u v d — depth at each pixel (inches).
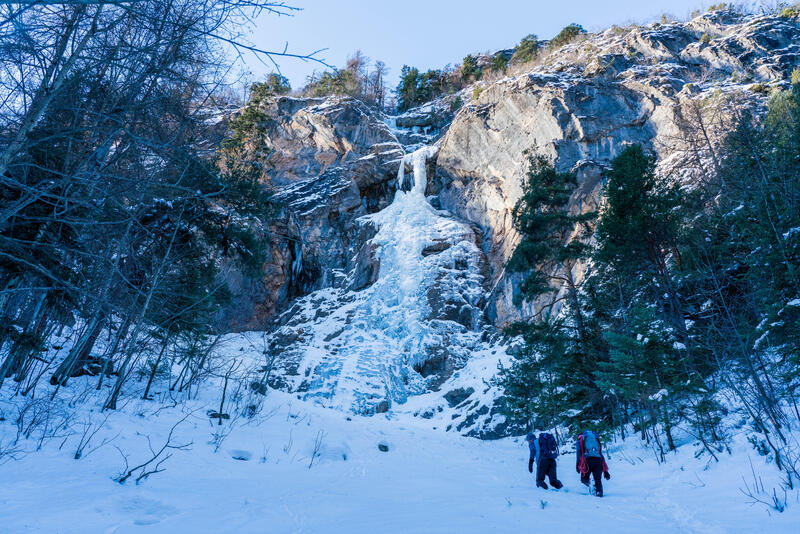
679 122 1031.6
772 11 1595.7
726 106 864.9
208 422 437.7
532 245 724.7
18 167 167.3
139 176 186.4
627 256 593.3
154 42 159.9
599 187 1088.2
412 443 573.0
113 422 347.6
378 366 1058.7
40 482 213.6
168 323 457.4
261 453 383.2
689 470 297.3
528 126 1331.2
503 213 1341.0
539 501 251.4
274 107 1977.1
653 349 379.9
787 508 190.7
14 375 398.3
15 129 150.5
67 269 267.3
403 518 205.2
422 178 1615.4
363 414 911.7
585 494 286.5
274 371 1047.6
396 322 1207.6
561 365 587.5
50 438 280.1
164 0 155.1
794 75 1033.5
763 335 311.0
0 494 189.2
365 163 1743.4
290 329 1283.2
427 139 2095.2
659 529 190.1
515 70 2197.3
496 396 814.5
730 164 600.4
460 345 1106.1
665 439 403.5
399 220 1493.6
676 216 570.3
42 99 147.5
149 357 524.1
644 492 279.6
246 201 577.6
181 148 174.2
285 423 510.3
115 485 225.5
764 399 287.0
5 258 243.0
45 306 357.1
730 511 204.2
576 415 562.6
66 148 173.2
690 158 930.1
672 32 1526.8
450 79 2817.4
